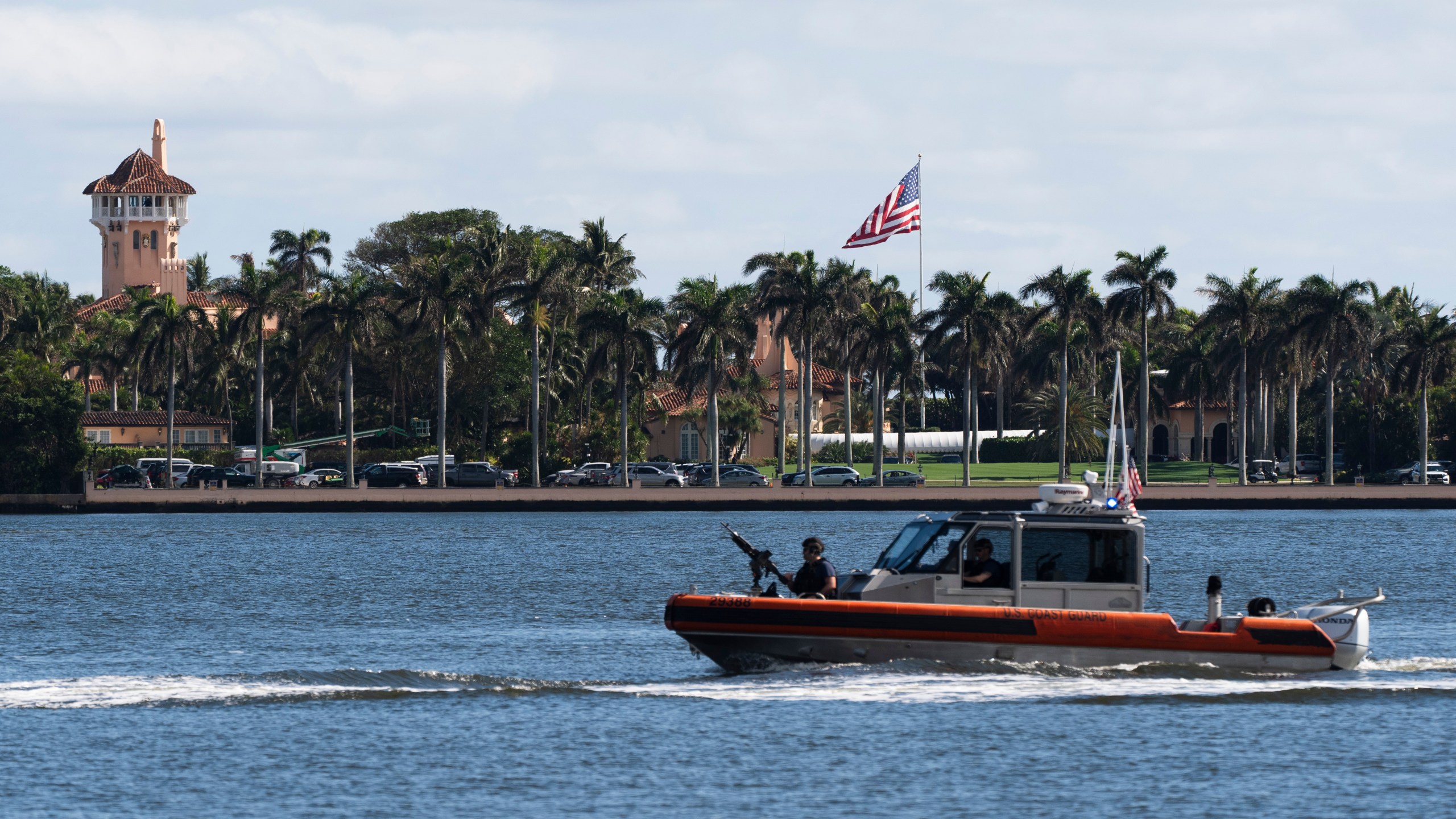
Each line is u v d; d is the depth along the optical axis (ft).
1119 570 300.81
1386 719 276.41
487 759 250.16
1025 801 225.97
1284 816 219.41
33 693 299.17
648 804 225.15
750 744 257.96
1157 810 222.28
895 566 303.07
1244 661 301.22
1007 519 299.79
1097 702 286.05
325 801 226.58
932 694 288.10
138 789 232.53
